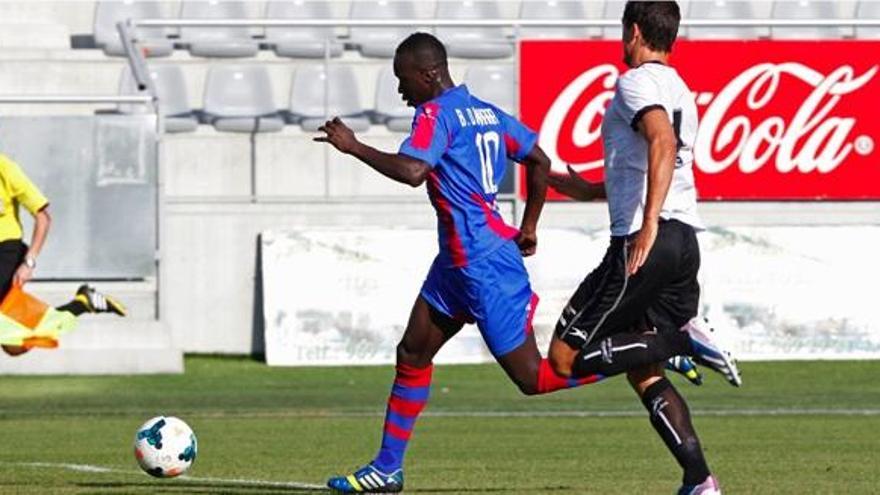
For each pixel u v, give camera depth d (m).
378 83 89.62
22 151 77.62
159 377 75.75
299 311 80.00
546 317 78.88
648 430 52.50
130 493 33.00
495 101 89.25
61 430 53.09
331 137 29.30
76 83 88.62
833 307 80.56
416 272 80.62
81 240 77.81
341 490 32.47
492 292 30.78
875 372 77.62
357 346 79.81
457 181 30.58
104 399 67.44
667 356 28.17
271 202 82.62
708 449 45.03
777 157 82.75
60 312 53.88
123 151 78.19
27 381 73.94
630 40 28.67
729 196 82.56
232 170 84.62
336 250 80.62
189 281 81.81
